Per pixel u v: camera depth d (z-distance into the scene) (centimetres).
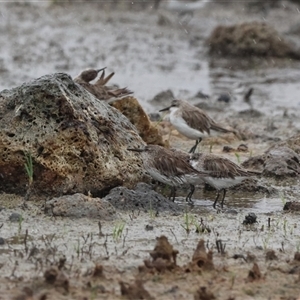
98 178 1591
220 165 1595
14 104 1597
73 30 4203
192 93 3036
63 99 1573
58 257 1232
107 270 1177
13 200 1555
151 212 1496
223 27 3841
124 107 1966
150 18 4644
